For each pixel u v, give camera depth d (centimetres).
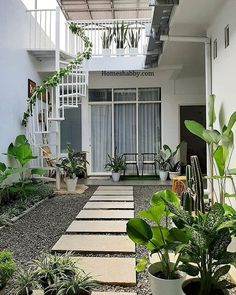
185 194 279
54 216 442
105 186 720
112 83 862
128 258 282
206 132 391
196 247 167
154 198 220
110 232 361
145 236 188
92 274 244
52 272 199
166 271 191
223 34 421
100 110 888
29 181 595
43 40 735
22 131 633
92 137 891
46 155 663
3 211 438
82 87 706
